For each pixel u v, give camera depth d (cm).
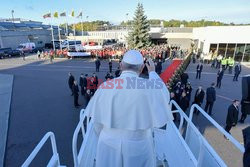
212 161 220
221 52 2648
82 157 220
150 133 167
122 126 149
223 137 761
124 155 153
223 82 1636
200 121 894
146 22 3519
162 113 153
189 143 295
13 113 1030
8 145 734
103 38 5006
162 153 265
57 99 1248
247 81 187
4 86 1558
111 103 148
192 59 2766
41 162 633
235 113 723
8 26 5016
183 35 3941
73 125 885
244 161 145
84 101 1195
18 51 3525
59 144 728
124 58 162
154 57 2511
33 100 1234
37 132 829
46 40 5384
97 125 166
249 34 2420
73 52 3150
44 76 1934
